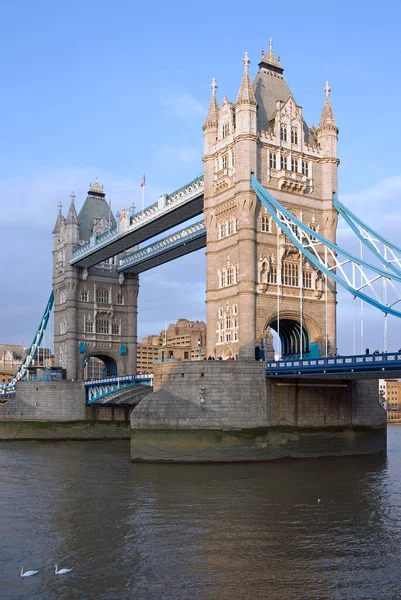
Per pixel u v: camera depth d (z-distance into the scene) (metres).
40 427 103.75
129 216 94.31
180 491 46.78
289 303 71.38
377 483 49.34
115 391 95.88
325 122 76.88
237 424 61.41
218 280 73.62
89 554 31.59
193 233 87.31
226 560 30.34
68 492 48.09
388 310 57.56
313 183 75.25
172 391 62.66
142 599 25.72
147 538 34.19
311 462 61.31
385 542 33.12
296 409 64.50
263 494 45.16
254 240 69.62
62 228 115.50
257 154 71.19
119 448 85.19
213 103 76.81
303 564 29.75
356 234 68.38
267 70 78.50
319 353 72.69
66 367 110.44
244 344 67.62
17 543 33.75
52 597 26.06
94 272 114.25
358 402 68.62
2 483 53.03
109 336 114.38
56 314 116.81
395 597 25.84
